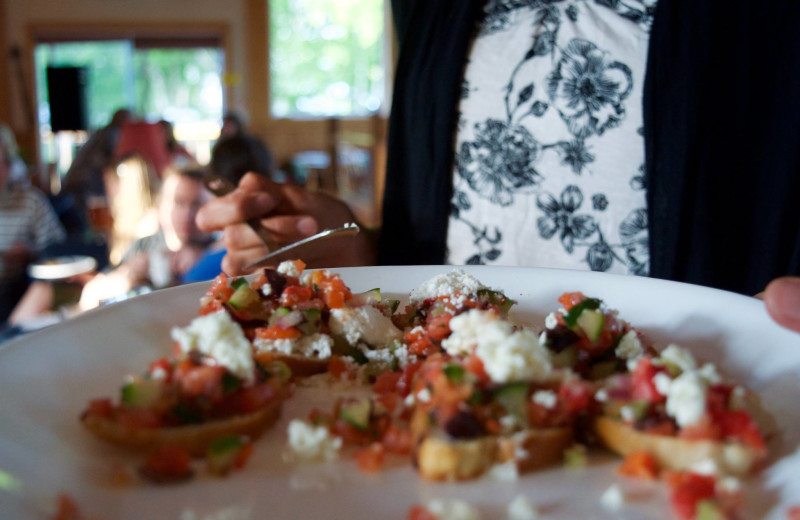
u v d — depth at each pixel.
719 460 0.62
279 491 0.63
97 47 9.49
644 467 0.64
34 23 9.12
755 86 1.19
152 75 9.68
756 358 0.81
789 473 0.61
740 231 1.24
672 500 0.60
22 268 4.55
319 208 1.27
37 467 0.61
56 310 4.17
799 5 1.17
